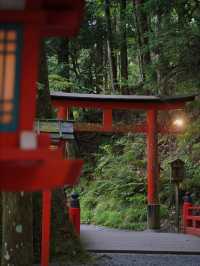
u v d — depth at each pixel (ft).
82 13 11.06
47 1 10.77
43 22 10.68
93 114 76.28
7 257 20.88
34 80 10.71
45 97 30.04
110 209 54.60
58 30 11.33
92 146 74.28
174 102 48.06
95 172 65.21
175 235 42.14
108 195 57.77
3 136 10.53
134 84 74.38
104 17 76.23
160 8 48.55
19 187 10.73
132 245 35.42
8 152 9.59
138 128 48.80
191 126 52.44
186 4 47.75
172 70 53.57
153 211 47.19
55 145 23.65
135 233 43.62
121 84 71.92
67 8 10.85
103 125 47.98
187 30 45.39
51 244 28.40
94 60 83.20
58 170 10.36
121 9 73.92
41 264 25.40
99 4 74.49
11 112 10.61
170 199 51.96
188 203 45.21
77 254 29.09
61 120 24.07
